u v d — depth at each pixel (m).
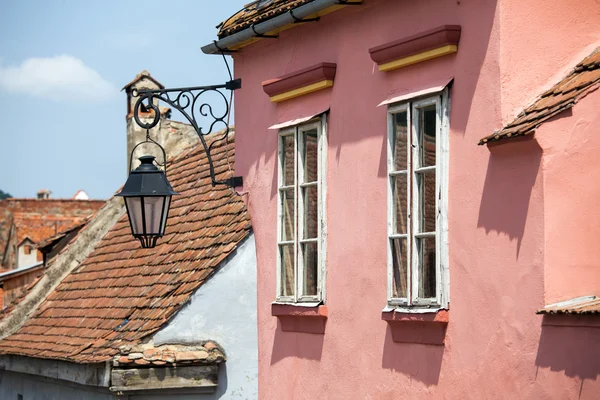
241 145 15.48
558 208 10.08
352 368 12.83
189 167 20.78
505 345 10.44
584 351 9.40
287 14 13.55
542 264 10.04
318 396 13.52
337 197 13.19
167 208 14.44
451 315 11.17
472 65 11.04
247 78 15.30
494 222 10.66
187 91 14.66
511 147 10.36
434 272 11.38
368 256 12.57
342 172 13.10
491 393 10.61
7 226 48.78
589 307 9.41
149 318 16.16
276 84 14.23
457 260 11.11
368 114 12.65
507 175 10.52
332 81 13.34
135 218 14.37
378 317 12.38
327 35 13.50
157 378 15.54
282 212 14.38
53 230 46.94
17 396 21.31
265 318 14.85
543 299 10.01
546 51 10.88
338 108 13.24
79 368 16.86
